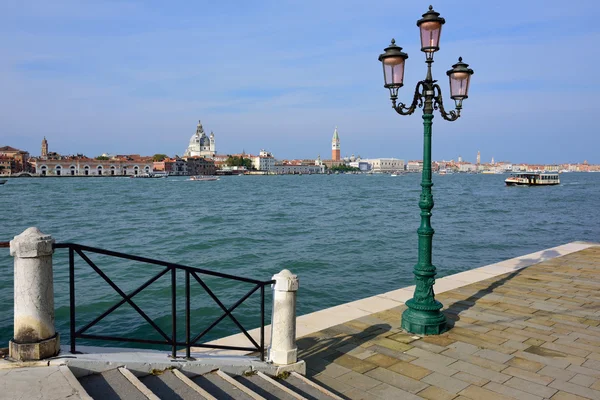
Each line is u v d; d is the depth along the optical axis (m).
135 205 57.94
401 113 7.96
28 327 4.50
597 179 185.12
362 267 20.14
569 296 9.99
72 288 4.75
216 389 5.13
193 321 12.83
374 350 7.03
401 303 9.42
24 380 4.08
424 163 7.91
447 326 8.07
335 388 5.84
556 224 37.56
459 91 8.23
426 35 7.68
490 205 56.88
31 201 64.19
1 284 16.86
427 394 5.67
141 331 12.02
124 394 4.37
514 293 10.23
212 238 29.11
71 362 4.50
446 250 24.95
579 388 5.82
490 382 5.99
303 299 15.19
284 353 6.11
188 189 103.50
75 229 34.41
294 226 35.19
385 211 48.38
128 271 19.06
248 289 16.17
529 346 7.20
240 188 109.00
